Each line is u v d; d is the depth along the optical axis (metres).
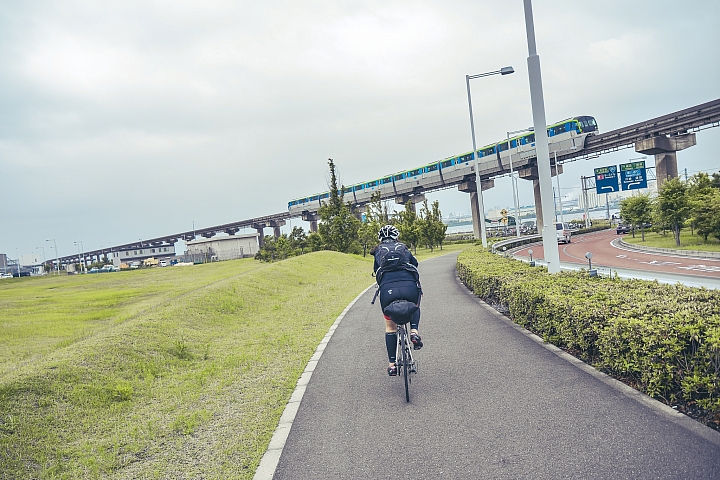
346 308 14.45
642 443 3.92
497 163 59.34
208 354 9.17
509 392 5.54
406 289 5.93
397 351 6.06
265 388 6.79
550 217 10.80
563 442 4.10
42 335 13.88
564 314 6.84
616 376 5.70
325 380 6.88
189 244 110.44
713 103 41.16
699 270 17.81
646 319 5.04
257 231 125.38
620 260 25.39
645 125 46.31
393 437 4.63
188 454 4.79
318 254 34.66
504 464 3.83
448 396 5.64
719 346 3.96
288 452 4.57
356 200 76.69
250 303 15.44
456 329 9.47
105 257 131.12
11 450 4.84
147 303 21.45
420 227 57.56
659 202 34.00
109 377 7.10
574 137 50.97
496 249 27.91
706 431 4.03
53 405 5.94
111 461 4.72
